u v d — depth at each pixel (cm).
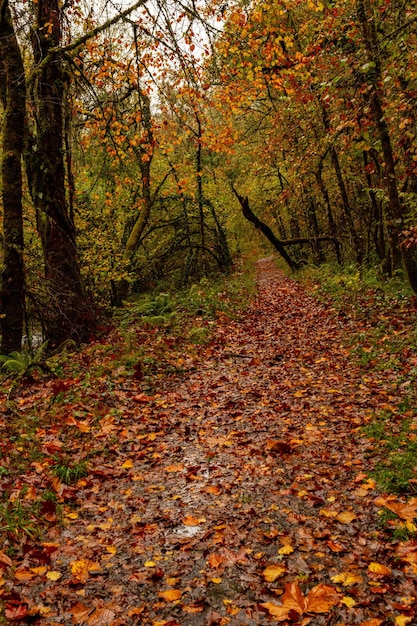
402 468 477
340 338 1084
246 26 1098
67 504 476
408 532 381
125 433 650
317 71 1107
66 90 1168
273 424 661
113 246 2002
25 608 321
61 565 378
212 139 1309
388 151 933
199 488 500
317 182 2233
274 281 2594
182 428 679
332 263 2430
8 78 959
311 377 850
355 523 407
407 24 801
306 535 397
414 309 1110
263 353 1071
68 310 1165
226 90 1229
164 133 1289
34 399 763
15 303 985
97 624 311
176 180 2180
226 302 1703
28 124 1190
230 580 350
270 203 3231
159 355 1011
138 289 2797
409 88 890
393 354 862
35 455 568
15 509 435
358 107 895
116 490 511
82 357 1005
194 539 406
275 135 1714
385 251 1745
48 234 1177
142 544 405
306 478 497
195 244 2752
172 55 1029
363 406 674
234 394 808
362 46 956
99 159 1631
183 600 333
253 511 442
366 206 2130
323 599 315
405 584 327
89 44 1098
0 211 1134
